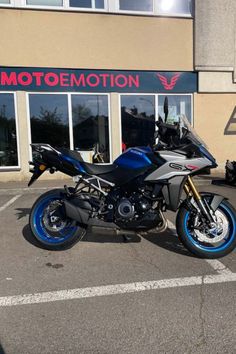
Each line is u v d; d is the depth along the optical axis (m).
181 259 4.30
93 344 2.67
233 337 2.75
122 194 4.24
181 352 2.57
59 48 10.06
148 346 2.64
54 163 4.37
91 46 10.24
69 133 10.50
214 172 11.45
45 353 2.57
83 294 3.44
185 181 4.14
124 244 4.82
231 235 4.26
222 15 10.90
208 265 4.12
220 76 11.20
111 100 10.60
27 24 9.81
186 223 4.28
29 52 9.92
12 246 4.79
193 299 3.33
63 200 4.34
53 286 3.61
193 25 10.84
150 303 3.26
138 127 10.93
